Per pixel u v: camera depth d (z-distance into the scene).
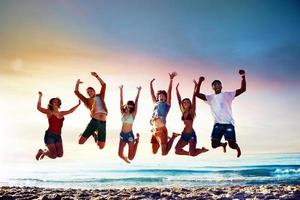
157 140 7.92
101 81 8.36
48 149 7.97
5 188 8.32
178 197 6.58
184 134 7.85
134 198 6.55
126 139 8.12
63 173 13.18
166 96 8.03
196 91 7.94
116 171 13.62
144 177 12.27
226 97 7.85
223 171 13.14
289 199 6.09
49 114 8.09
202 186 9.52
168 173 13.20
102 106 8.21
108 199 6.49
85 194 7.20
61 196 6.80
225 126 7.77
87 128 8.12
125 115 8.16
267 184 9.52
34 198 6.61
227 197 6.39
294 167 13.19
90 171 13.66
